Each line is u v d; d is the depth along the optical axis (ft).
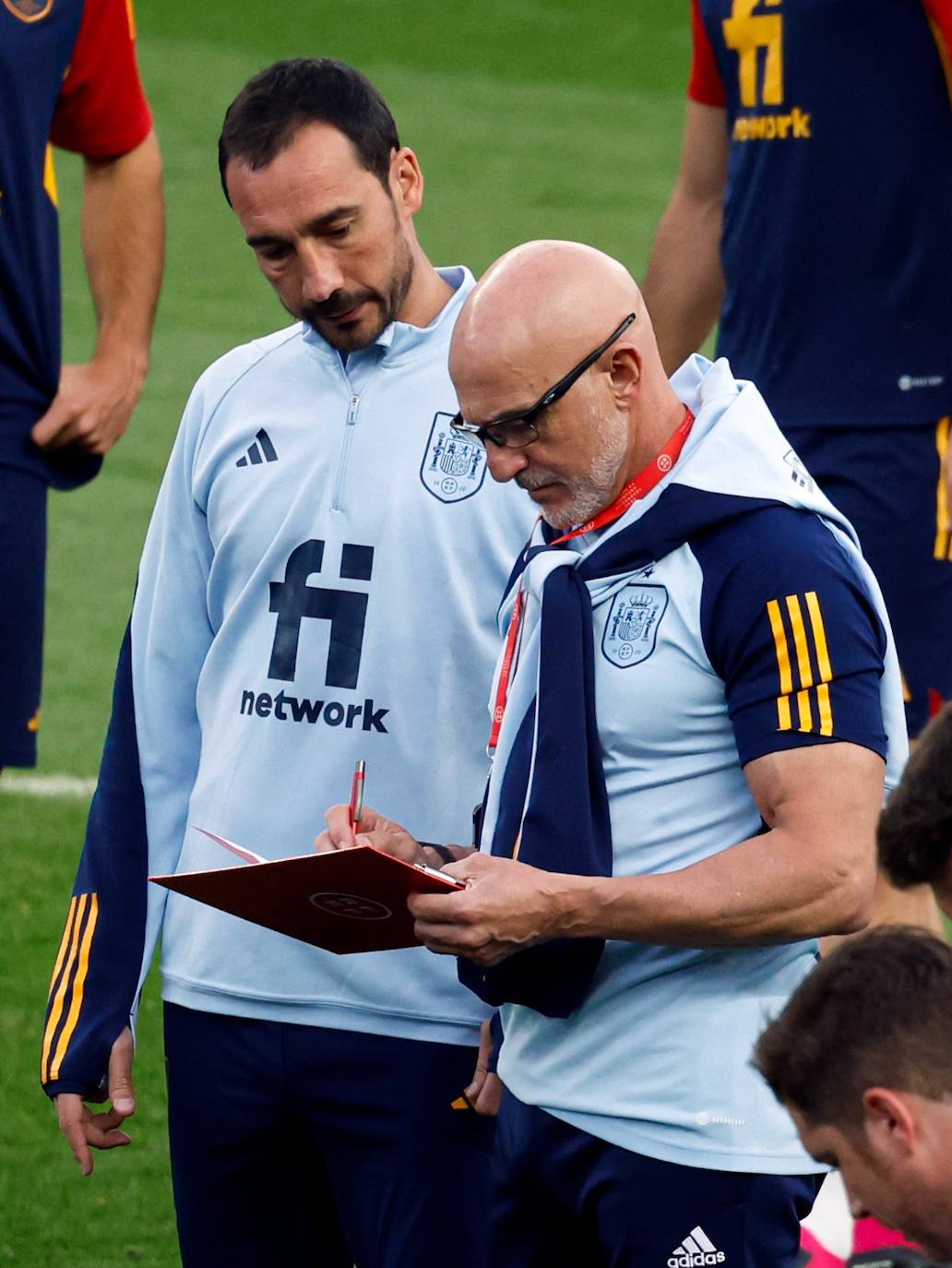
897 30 51.37
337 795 37.32
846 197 52.65
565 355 31.30
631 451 32.50
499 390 31.48
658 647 31.96
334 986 37.17
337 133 35.88
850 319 53.31
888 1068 23.41
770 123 53.57
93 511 114.32
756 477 31.94
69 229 167.02
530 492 32.76
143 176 57.00
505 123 202.80
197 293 152.87
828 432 53.88
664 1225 32.45
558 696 32.22
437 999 36.91
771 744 30.91
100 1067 38.86
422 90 212.02
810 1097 24.32
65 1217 52.47
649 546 31.99
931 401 53.11
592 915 31.07
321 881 31.63
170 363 137.49
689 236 59.52
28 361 52.54
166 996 39.24
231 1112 38.40
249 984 37.65
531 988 32.58
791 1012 24.89
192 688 39.83
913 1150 23.38
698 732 32.17
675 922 30.81
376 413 37.42
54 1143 56.03
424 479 37.11
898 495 53.47
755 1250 32.32
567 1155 33.30
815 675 30.89
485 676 37.06
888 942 24.62
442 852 35.88
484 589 37.01
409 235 37.42
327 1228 40.81
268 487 37.81
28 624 53.42
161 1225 52.37
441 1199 37.29
